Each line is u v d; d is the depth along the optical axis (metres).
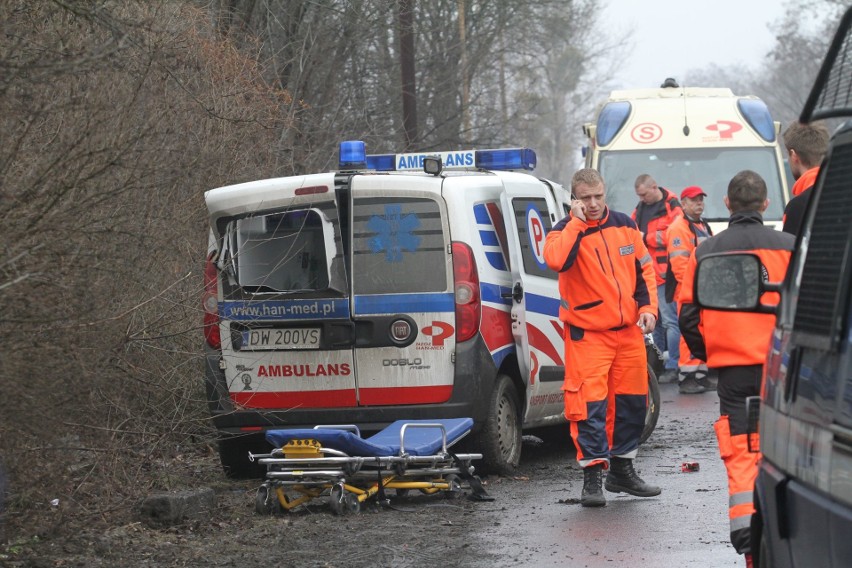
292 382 11.70
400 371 11.49
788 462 5.34
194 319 11.64
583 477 11.32
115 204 9.12
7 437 7.93
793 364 5.36
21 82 7.68
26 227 7.78
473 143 32.09
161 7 10.05
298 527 9.81
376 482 10.62
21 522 8.39
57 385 8.09
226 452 12.12
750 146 23.23
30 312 7.66
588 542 9.05
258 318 11.72
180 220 11.21
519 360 12.09
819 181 5.54
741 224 8.21
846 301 4.79
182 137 10.60
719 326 7.96
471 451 11.74
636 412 10.73
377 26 26.61
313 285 11.64
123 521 9.70
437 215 11.48
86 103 8.23
